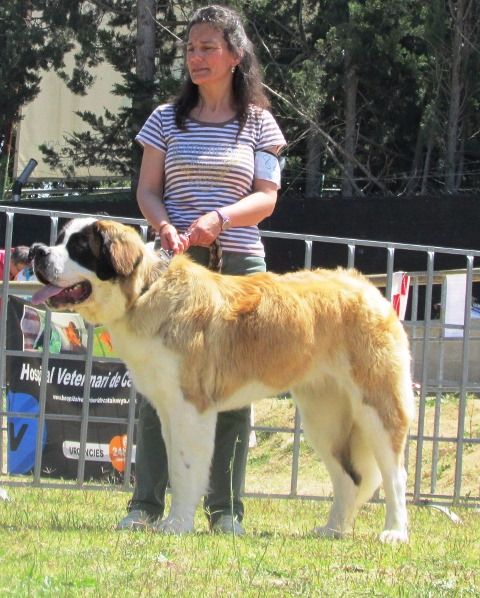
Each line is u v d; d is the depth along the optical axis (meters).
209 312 6.50
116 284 6.41
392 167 28.56
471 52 25.77
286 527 7.61
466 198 21.16
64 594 4.66
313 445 7.16
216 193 6.96
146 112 25.38
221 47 6.86
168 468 6.81
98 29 28.38
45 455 9.42
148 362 6.47
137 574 5.14
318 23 27.52
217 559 5.60
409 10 26.05
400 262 21.38
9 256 8.55
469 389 9.42
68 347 9.15
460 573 5.61
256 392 6.74
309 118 25.39
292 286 6.85
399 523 6.86
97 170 32.09
